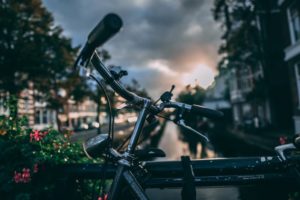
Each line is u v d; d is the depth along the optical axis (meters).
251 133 21.64
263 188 1.66
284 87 24.34
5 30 19.39
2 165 1.78
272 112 24.70
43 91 23.95
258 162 1.58
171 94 1.27
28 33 20.59
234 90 38.09
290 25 17.33
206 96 59.41
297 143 1.46
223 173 1.58
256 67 27.67
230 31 23.50
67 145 2.70
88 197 2.15
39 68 20.09
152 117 1.27
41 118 37.16
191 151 16.55
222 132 31.22
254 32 23.47
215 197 4.23
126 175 1.12
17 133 2.07
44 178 1.78
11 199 1.73
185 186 1.47
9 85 19.33
